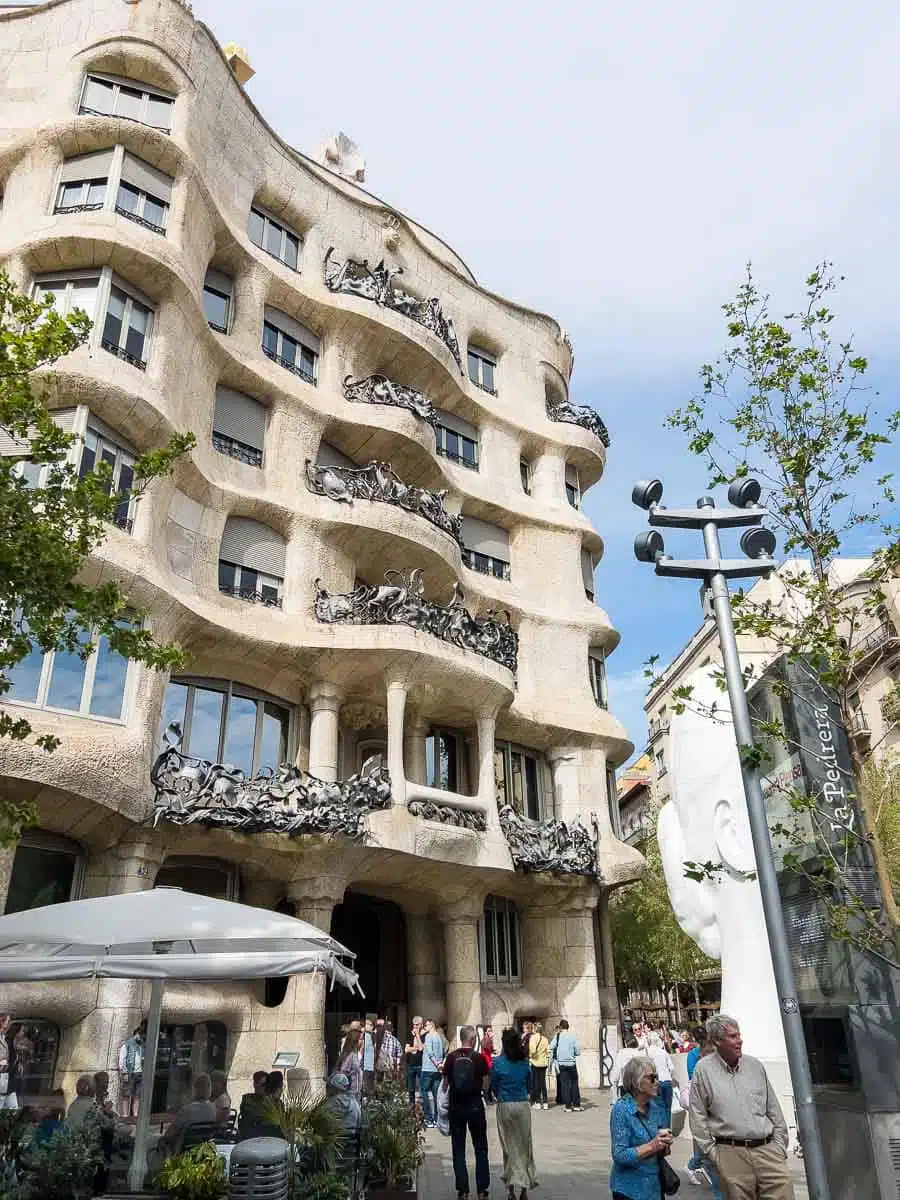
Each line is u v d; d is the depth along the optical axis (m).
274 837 16.28
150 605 15.50
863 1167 7.27
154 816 14.70
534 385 28.78
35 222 16.80
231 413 19.80
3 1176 7.47
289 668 18.69
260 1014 15.83
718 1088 6.02
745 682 8.75
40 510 13.35
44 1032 13.34
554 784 24.55
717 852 12.97
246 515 19.03
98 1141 8.14
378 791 17.67
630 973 41.12
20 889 13.80
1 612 9.09
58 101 18.16
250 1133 8.56
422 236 29.91
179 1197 7.55
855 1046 7.45
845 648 8.45
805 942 8.60
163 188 18.23
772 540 8.38
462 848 18.69
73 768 13.27
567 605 26.16
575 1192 9.65
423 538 20.78
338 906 22.84
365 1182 8.58
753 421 9.36
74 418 15.23
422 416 22.47
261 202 22.33
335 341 22.42
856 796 8.41
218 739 17.89
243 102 21.75
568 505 27.72
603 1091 21.17
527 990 22.16
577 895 22.78
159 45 18.88
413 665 18.81
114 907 8.45
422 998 20.27
